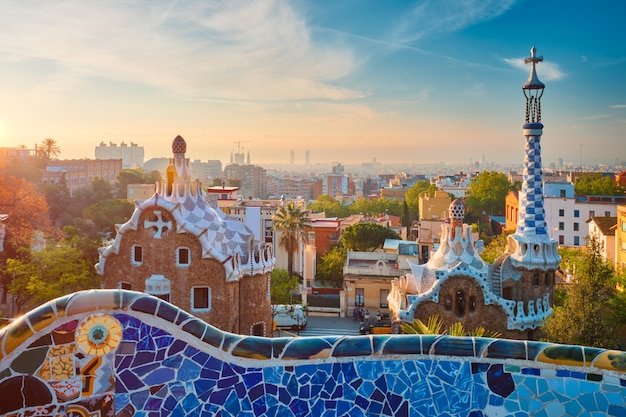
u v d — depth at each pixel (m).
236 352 7.20
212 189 75.81
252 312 42.75
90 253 60.31
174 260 39.19
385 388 7.26
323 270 76.38
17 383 6.63
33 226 69.88
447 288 40.25
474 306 40.09
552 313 41.16
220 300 39.53
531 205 42.75
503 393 7.16
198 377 7.09
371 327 54.91
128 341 6.95
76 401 6.77
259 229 72.25
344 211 167.38
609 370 7.01
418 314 40.72
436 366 7.29
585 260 34.81
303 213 71.94
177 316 7.14
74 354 6.79
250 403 7.16
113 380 6.89
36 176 150.25
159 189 40.41
